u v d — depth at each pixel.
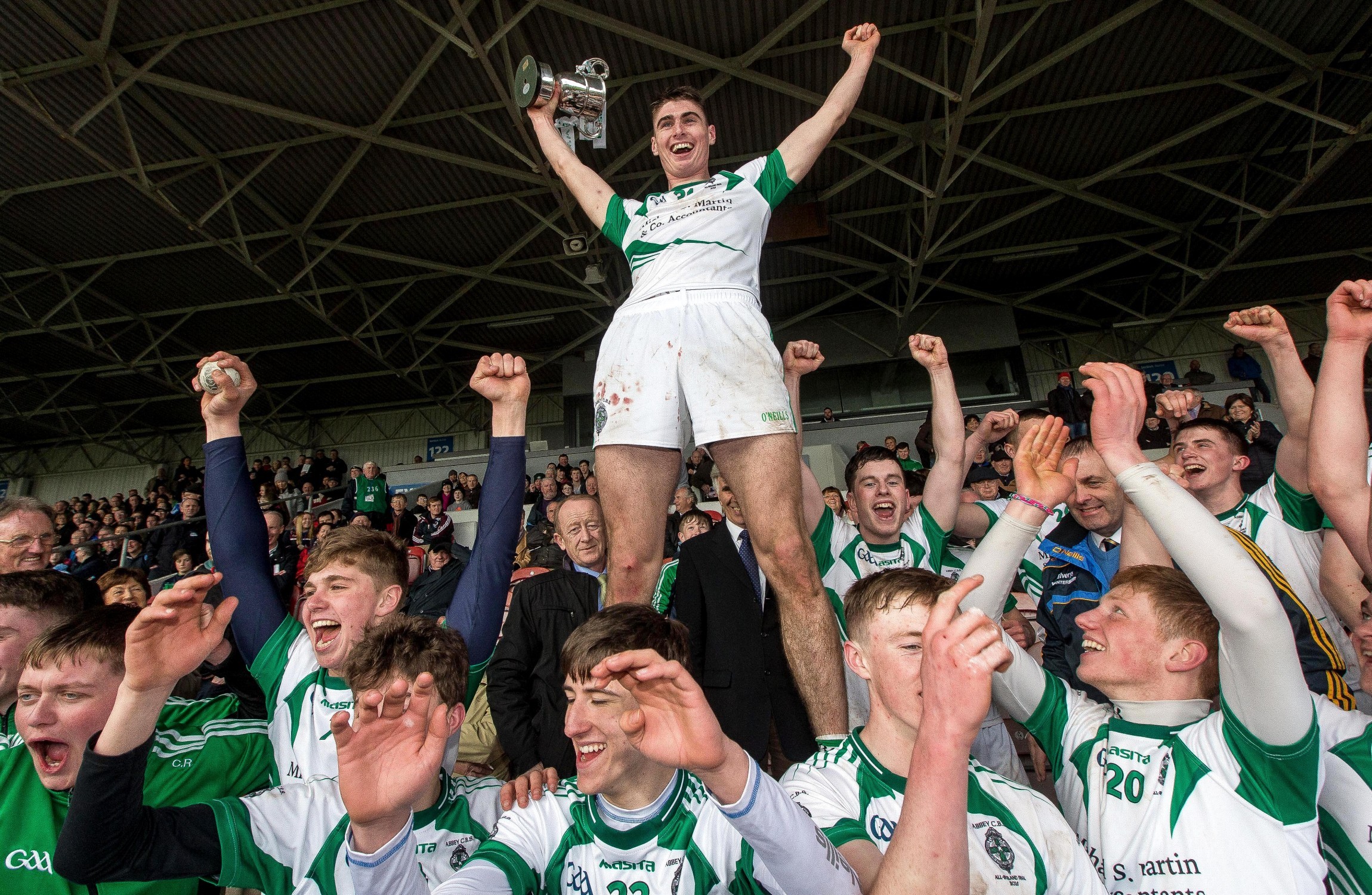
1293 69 11.71
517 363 2.51
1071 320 19.75
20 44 9.62
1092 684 2.03
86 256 14.44
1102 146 13.36
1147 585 2.00
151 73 10.24
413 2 9.52
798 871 1.30
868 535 3.42
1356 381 2.17
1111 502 3.12
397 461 22.27
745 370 2.24
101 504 16.88
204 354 18.64
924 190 12.52
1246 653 1.62
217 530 2.41
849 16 10.27
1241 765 1.73
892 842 1.19
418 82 10.52
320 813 1.88
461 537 12.89
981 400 18.03
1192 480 3.10
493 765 3.49
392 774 1.32
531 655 2.98
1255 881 1.66
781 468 2.19
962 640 1.21
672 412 2.27
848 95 2.58
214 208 12.24
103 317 16.73
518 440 2.46
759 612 2.67
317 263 14.58
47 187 12.34
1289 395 2.73
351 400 22.30
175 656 1.43
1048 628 3.28
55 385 19.80
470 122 11.31
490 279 15.95
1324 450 2.16
